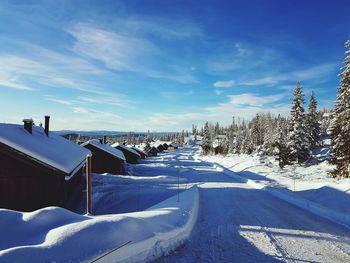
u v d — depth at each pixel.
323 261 9.52
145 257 8.24
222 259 9.36
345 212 16.53
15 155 17.33
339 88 35.06
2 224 7.54
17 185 17.73
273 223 14.38
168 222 11.37
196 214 15.80
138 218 9.52
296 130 50.22
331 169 40.22
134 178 35.00
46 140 24.33
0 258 5.89
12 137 18.83
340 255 10.10
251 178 36.75
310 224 14.32
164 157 95.25
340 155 32.38
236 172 47.84
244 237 11.85
